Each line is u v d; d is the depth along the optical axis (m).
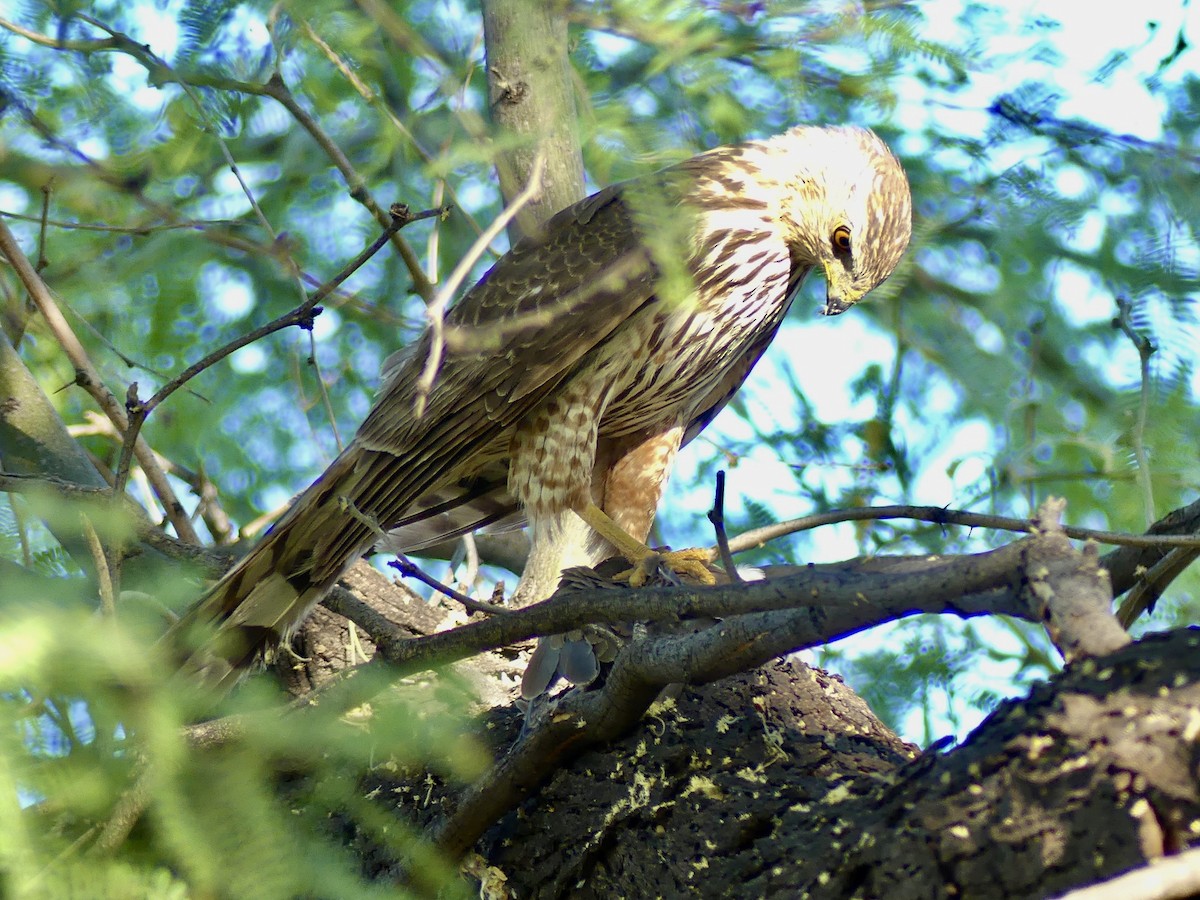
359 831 4.63
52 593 2.24
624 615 4.42
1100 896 2.58
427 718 3.57
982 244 9.56
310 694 4.28
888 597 3.89
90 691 2.19
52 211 7.61
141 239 7.60
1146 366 7.00
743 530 9.19
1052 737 3.68
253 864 2.42
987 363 9.59
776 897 4.26
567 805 5.22
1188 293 7.53
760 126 4.05
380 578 7.41
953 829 3.77
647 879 4.83
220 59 5.69
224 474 9.39
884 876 3.89
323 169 8.05
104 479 7.96
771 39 3.88
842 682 6.02
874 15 3.96
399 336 9.77
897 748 5.57
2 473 4.19
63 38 5.13
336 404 9.79
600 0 3.93
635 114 3.98
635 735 5.29
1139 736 3.53
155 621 3.17
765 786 4.92
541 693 5.81
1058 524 3.81
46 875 2.27
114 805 2.40
